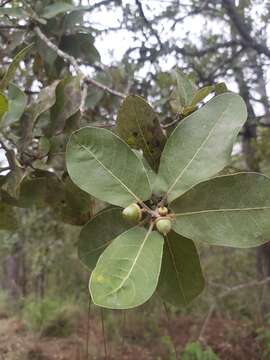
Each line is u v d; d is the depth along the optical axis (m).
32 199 0.37
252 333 1.58
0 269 2.57
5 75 0.34
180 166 0.24
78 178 0.24
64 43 0.49
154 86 0.81
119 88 0.61
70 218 0.38
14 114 0.35
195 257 0.27
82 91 0.37
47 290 2.21
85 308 2.10
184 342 1.75
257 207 0.23
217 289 1.65
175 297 0.28
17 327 2.05
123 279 0.20
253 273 1.66
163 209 0.23
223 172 0.31
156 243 0.22
